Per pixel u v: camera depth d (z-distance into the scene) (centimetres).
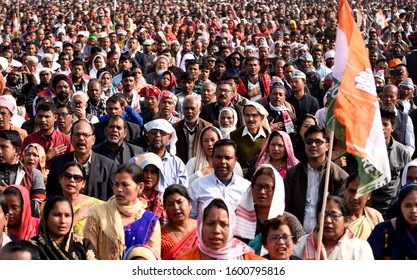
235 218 826
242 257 777
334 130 799
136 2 5575
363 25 3569
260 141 1238
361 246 833
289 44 2731
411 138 1414
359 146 776
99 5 5262
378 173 783
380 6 5450
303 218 1013
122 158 1163
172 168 1135
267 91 1748
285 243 788
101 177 1078
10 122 1302
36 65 1956
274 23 3494
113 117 1163
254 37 2831
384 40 3369
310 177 1020
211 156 1150
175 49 2450
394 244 856
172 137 1171
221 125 1314
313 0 5912
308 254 830
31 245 733
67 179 949
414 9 4862
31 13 4372
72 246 806
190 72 1752
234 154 1024
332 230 821
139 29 3200
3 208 824
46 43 2458
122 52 2512
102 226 869
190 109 1288
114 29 3369
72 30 3056
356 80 790
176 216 900
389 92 1411
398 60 2083
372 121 784
